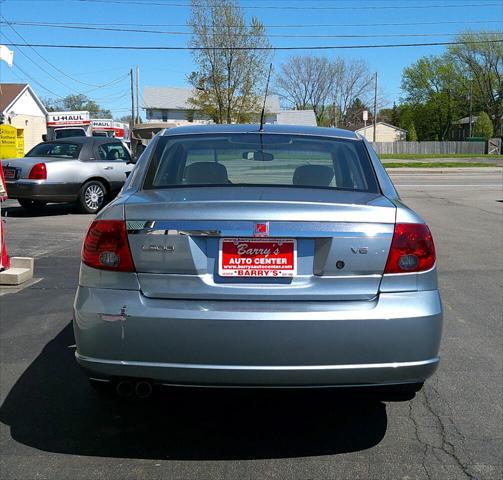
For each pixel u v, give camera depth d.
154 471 3.08
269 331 2.85
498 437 3.43
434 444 3.35
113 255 3.00
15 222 11.20
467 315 5.62
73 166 12.06
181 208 2.99
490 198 16.30
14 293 6.39
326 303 2.93
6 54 7.40
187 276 2.94
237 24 42.91
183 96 73.12
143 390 3.04
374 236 2.97
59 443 3.38
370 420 3.64
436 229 10.67
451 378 4.21
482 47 75.12
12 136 14.22
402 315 2.92
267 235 2.92
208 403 3.87
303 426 3.57
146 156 3.90
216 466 3.13
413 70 86.00
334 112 84.25
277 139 4.04
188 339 2.87
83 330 2.99
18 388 4.10
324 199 3.17
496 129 77.44
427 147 60.53
